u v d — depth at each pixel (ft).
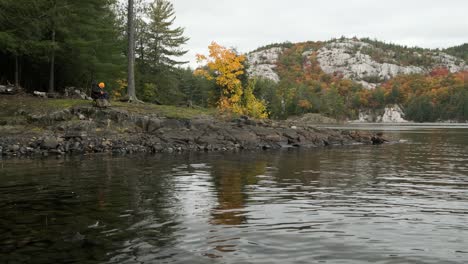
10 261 15.75
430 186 33.71
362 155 63.16
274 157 58.85
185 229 20.12
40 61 100.73
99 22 110.42
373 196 29.04
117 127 72.08
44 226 20.71
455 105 457.68
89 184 33.76
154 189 31.55
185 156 59.26
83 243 17.90
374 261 15.76
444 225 21.22
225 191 30.83
